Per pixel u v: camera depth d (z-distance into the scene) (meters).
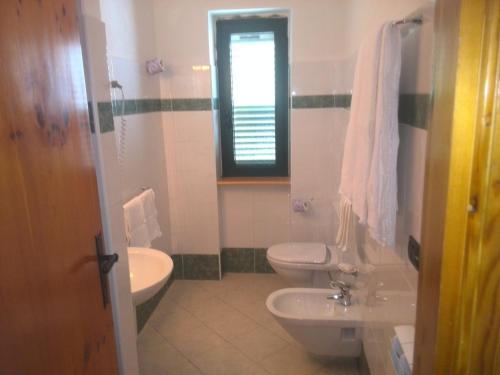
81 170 0.98
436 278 0.65
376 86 1.27
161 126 2.91
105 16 2.02
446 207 0.60
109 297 1.14
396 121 1.18
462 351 0.64
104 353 1.08
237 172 3.21
